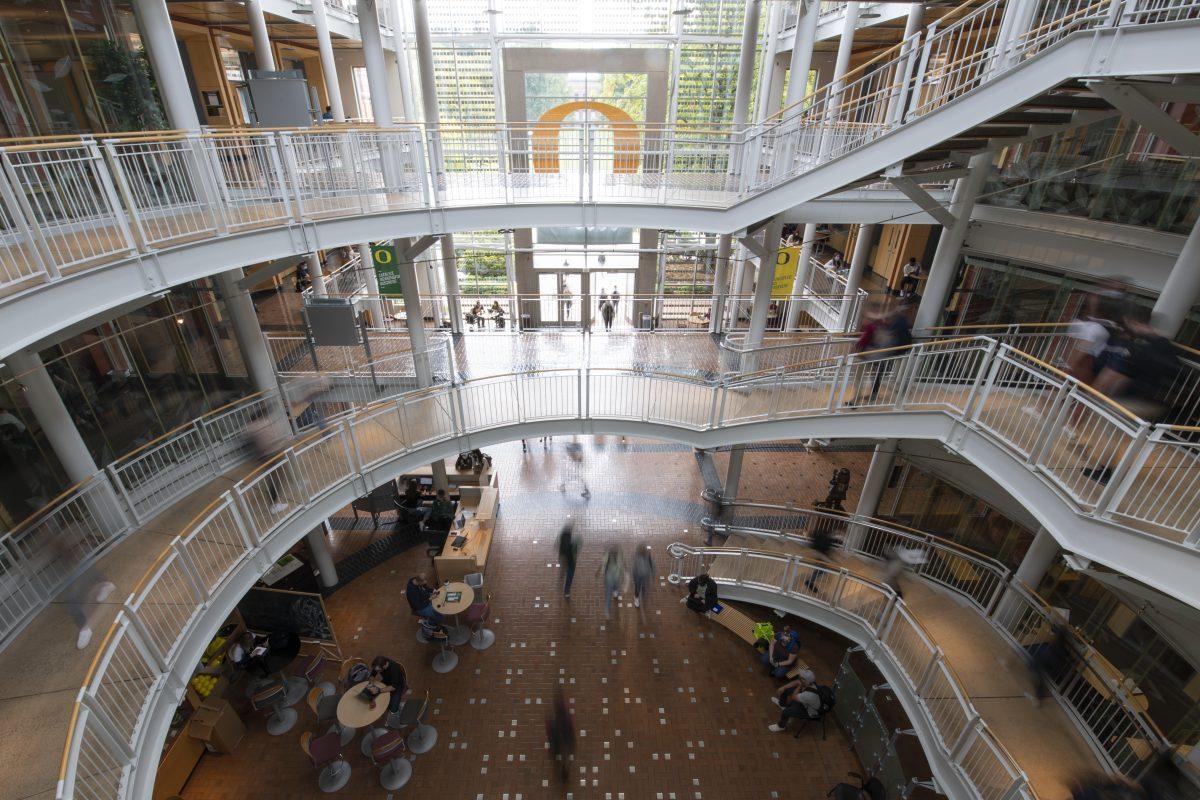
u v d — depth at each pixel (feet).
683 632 37.32
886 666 28.76
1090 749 22.31
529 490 49.83
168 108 27.58
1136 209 27.55
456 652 35.86
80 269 19.19
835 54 71.67
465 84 73.31
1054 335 27.86
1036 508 20.93
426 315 74.33
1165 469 19.67
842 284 61.93
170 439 30.45
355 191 33.19
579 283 69.56
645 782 29.09
